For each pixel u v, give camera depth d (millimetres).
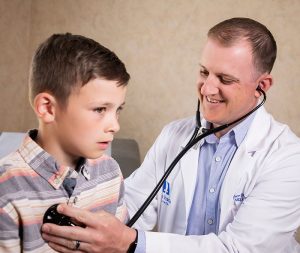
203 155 1149
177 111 2516
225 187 1067
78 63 662
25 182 690
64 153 733
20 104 2688
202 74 1040
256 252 971
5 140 1725
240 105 1012
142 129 2580
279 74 2268
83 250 770
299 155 1055
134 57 2510
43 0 2590
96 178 804
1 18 2400
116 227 807
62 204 713
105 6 2504
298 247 1208
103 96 676
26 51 2654
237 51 955
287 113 2293
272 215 992
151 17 2451
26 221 669
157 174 1195
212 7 2344
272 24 2244
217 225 1087
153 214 1238
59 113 697
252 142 1094
